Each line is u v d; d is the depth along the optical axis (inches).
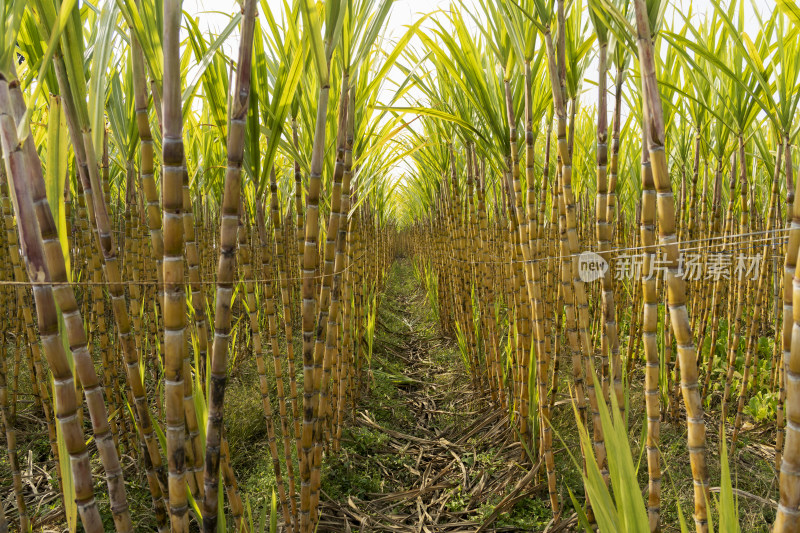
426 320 260.5
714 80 99.0
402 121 87.2
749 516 81.6
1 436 109.2
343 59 56.1
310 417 60.3
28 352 114.4
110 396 93.0
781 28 76.7
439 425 133.5
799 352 27.4
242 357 156.4
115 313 43.9
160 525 49.4
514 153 78.2
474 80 81.5
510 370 122.0
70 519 40.1
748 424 118.3
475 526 88.7
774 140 115.3
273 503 61.4
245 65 36.4
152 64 42.2
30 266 31.3
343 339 105.5
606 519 46.4
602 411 47.8
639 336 130.7
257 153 59.1
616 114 62.7
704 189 130.0
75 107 39.2
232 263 39.1
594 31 61.6
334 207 59.9
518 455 107.3
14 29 29.7
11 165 30.2
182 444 38.6
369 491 102.0
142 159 44.1
